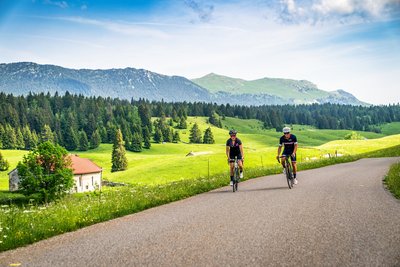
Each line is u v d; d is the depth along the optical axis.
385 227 7.84
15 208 12.32
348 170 26.27
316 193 13.68
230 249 6.54
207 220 9.29
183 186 17.44
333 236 7.21
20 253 6.95
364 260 5.71
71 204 13.67
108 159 164.50
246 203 11.83
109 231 8.63
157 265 5.80
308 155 93.50
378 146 114.56
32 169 56.72
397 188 13.57
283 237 7.26
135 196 14.39
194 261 5.93
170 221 9.45
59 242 7.75
